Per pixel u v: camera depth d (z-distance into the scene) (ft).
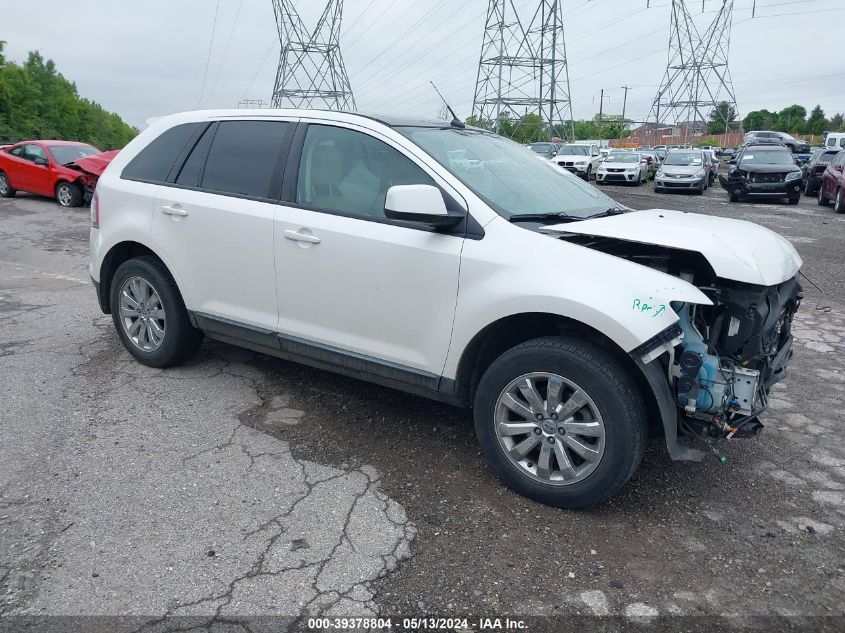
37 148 51.98
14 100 189.88
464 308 10.94
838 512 10.92
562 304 9.94
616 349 10.37
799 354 18.75
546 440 10.58
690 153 79.41
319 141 13.16
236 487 11.09
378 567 9.24
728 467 12.31
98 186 16.33
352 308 12.33
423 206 10.59
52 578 8.83
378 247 11.79
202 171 14.66
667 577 9.21
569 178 14.43
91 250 16.71
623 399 9.87
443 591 8.82
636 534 10.18
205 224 14.15
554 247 10.43
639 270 9.96
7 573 8.90
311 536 9.86
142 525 10.00
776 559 9.67
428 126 13.25
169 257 14.82
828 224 46.93
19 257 30.73
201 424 13.33
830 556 9.76
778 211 56.08
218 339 14.82
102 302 16.74
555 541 9.93
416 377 11.83
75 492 10.82
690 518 10.64
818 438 13.56
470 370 11.52
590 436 10.19
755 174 61.52
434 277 11.23
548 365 10.33
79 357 16.89
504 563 9.41
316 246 12.54
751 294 10.07
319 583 8.89
